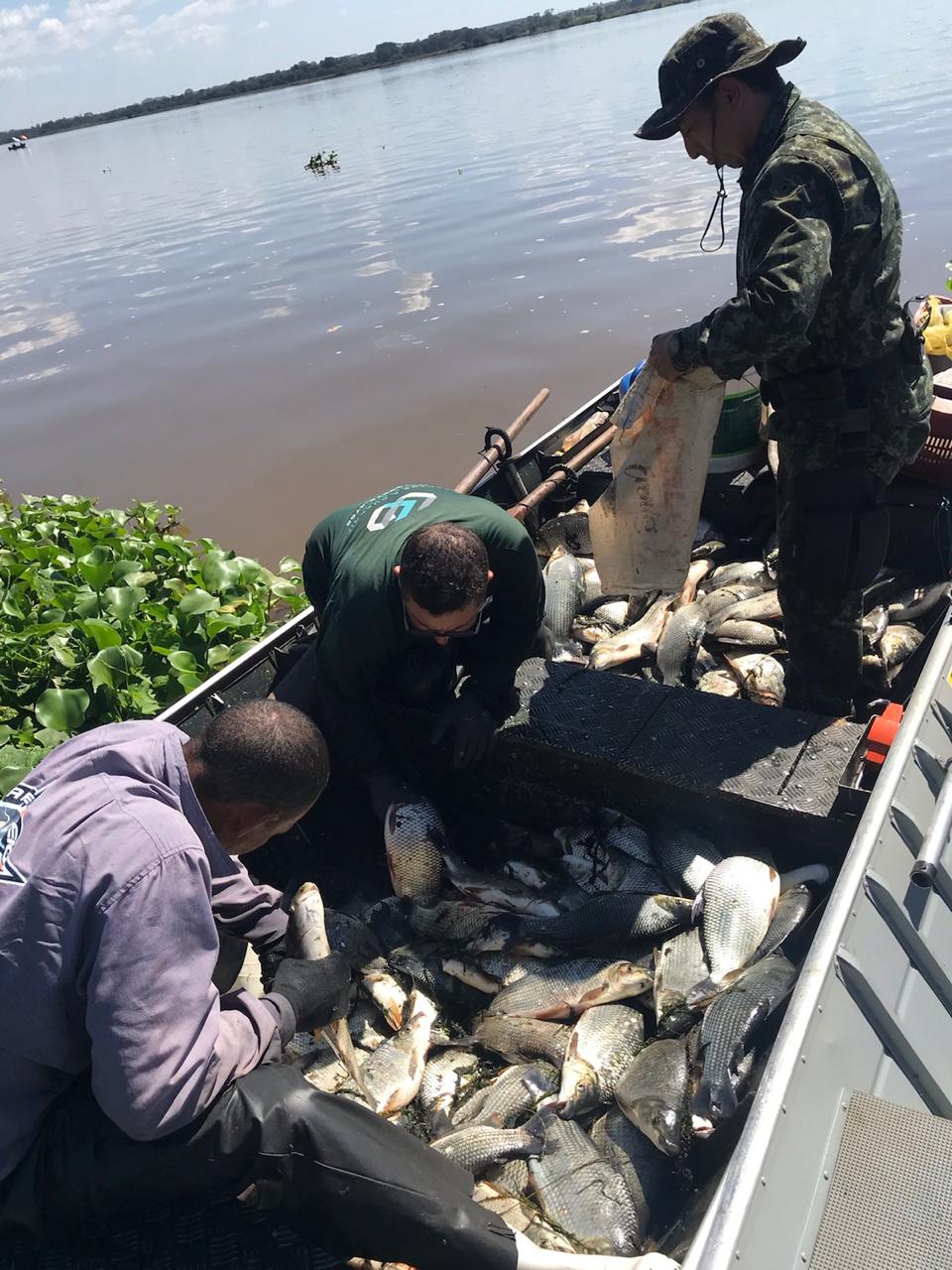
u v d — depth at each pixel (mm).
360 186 25000
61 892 1970
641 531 3752
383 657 3193
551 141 26734
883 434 3242
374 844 3891
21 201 45906
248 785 2193
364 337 12156
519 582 3225
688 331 3102
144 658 5289
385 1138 2273
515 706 3541
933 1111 2254
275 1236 2363
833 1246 1866
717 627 4312
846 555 3322
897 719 2939
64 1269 2324
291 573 6453
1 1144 2158
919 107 19734
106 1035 1952
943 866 2543
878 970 2266
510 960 3201
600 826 3438
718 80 3082
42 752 4543
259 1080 2232
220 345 12906
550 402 9609
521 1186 2617
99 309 16281
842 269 2971
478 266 14336
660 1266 2150
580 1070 2832
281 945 3006
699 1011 2854
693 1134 2527
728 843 3232
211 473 9391
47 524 6719
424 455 9008
